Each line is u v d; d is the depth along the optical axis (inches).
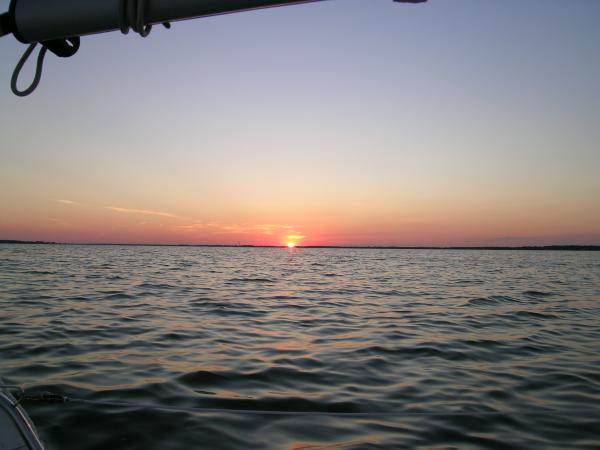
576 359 349.7
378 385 282.5
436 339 414.9
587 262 2399.1
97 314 503.2
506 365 331.6
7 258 1866.4
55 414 217.9
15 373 283.4
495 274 1341.0
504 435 209.2
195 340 392.5
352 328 465.1
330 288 872.9
